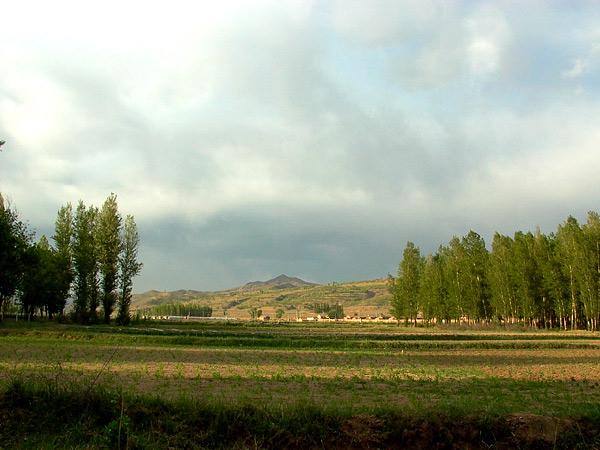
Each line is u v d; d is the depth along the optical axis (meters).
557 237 102.00
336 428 17.66
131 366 32.41
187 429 17.20
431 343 58.00
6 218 74.00
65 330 62.53
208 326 95.88
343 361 40.53
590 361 43.03
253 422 17.56
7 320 85.81
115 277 88.50
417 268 121.94
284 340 57.25
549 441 18.00
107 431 15.70
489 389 26.83
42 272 87.06
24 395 18.03
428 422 18.12
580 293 93.06
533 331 91.62
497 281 104.19
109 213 89.31
